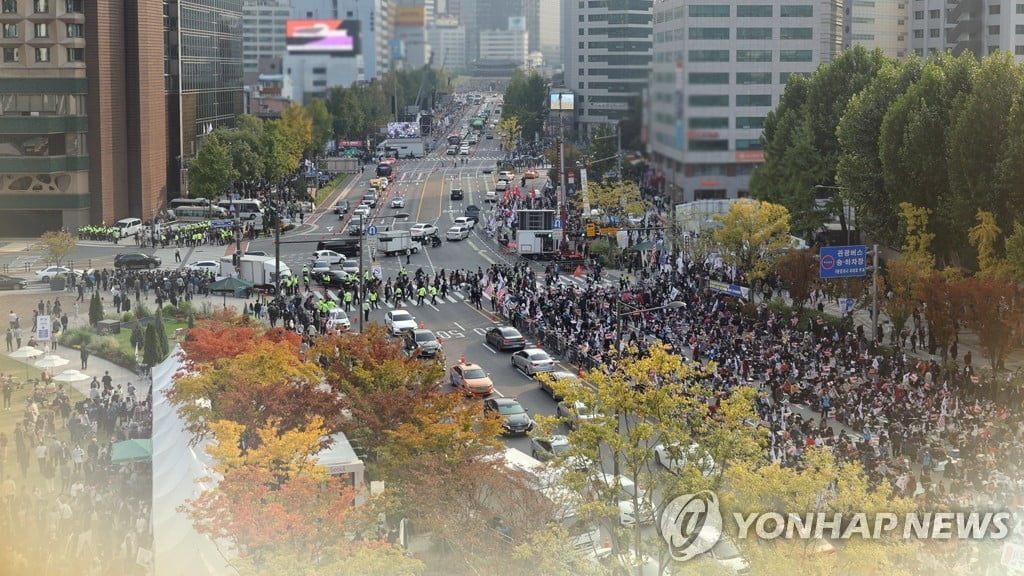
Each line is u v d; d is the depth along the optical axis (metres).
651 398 54.25
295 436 52.81
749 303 104.25
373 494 55.56
